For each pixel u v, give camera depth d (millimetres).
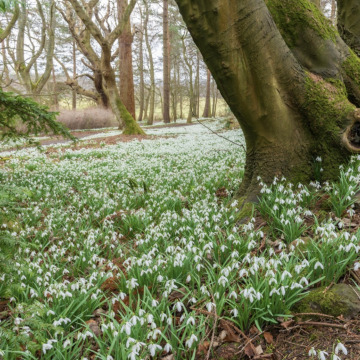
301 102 4375
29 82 30188
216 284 2680
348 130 4352
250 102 4199
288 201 3889
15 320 2367
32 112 7379
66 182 9055
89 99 49031
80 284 3107
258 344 2311
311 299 2492
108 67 21969
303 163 4539
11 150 18047
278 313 2453
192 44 38750
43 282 3359
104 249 4578
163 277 3062
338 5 5867
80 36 31531
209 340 2406
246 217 4332
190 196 6523
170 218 4938
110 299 3148
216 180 7234
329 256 2738
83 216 5945
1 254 2686
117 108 23188
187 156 12391
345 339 2143
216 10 3684
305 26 4430
